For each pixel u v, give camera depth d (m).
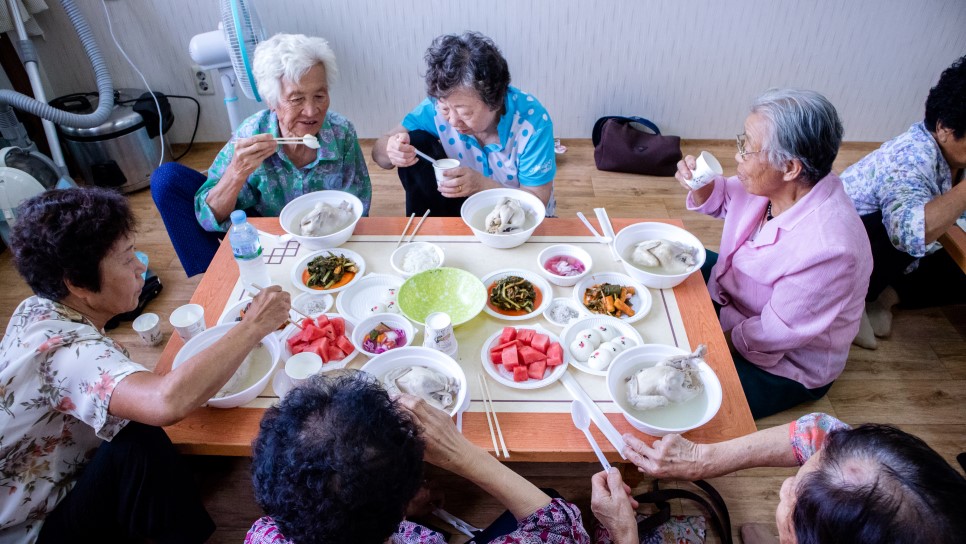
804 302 1.58
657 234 1.78
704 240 2.91
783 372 1.79
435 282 1.60
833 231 1.52
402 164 1.95
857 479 0.76
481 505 1.78
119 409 1.15
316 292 1.59
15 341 1.17
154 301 2.55
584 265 1.68
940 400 2.11
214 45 2.57
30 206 1.13
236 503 1.80
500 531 1.25
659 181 3.36
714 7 3.11
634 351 1.37
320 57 1.82
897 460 0.76
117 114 3.09
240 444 1.24
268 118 2.01
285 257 1.73
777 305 1.63
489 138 2.09
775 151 1.46
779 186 1.59
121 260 1.20
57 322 1.18
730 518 1.77
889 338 2.35
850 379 2.19
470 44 1.73
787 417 2.03
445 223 1.87
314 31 3.22
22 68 3.14
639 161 3.33
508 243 1.74
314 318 1.51
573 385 1.35
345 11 3.16
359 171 2.20
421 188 2.34
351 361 1.40
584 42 3.26
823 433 1.17
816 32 3.19
